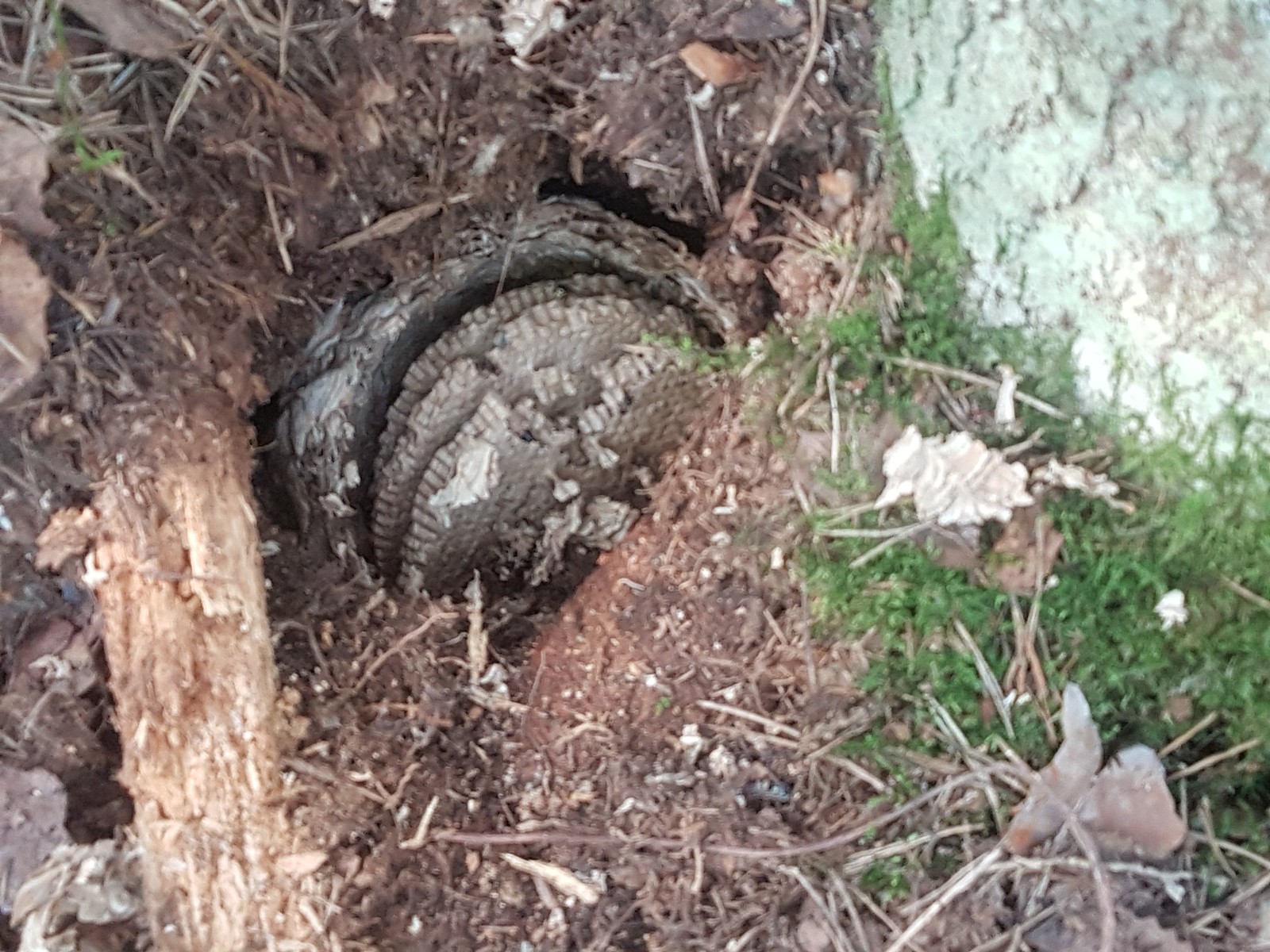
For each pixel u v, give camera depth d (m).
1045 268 0.42
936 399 0.45
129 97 0.42
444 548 0.50
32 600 0.42
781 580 0.47
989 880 0.42
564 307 0.49
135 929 0.40
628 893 0.45
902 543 0.44
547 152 0.48
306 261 0.47
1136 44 0.38
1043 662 0.43
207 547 0.42
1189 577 0.42
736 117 0.46
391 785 0.45
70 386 0.41
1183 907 0.41
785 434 0.47
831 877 0.43
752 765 0.46
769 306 0.49
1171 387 0.41
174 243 0.43
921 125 0.44
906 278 0.45
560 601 0.51
